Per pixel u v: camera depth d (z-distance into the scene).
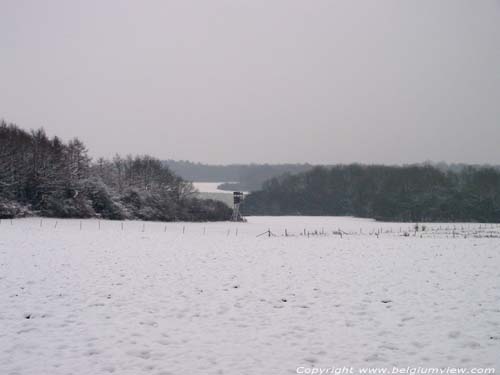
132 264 20.73
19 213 56.62
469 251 26.17
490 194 110.88
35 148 66.38
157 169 100.19
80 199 65.19
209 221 89.06
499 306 13.37
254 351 9.85
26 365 8.98
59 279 16.89
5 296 14.16
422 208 112.06
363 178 147.62
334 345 10.23
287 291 15.54
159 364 9.12
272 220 105.69
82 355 9.56
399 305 13.65
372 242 32.84
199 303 13.84
